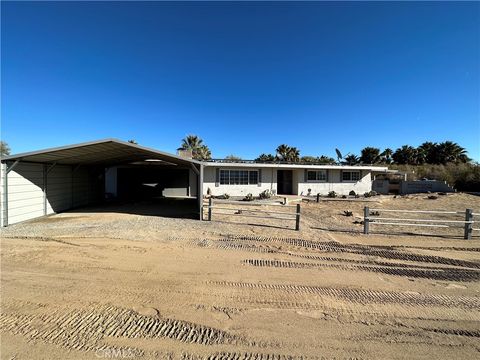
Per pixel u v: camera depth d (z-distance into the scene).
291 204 16.11
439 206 15.30
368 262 5.50
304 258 5.69
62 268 4.85
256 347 2.70
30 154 8.91
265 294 3.92
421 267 5.24
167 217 10.94
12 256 5.53
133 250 6.05
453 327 3.14
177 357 2.53
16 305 3.48
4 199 8.92
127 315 3.27
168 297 3.77
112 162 14.98
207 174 19.61
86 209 13.46
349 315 3.37
